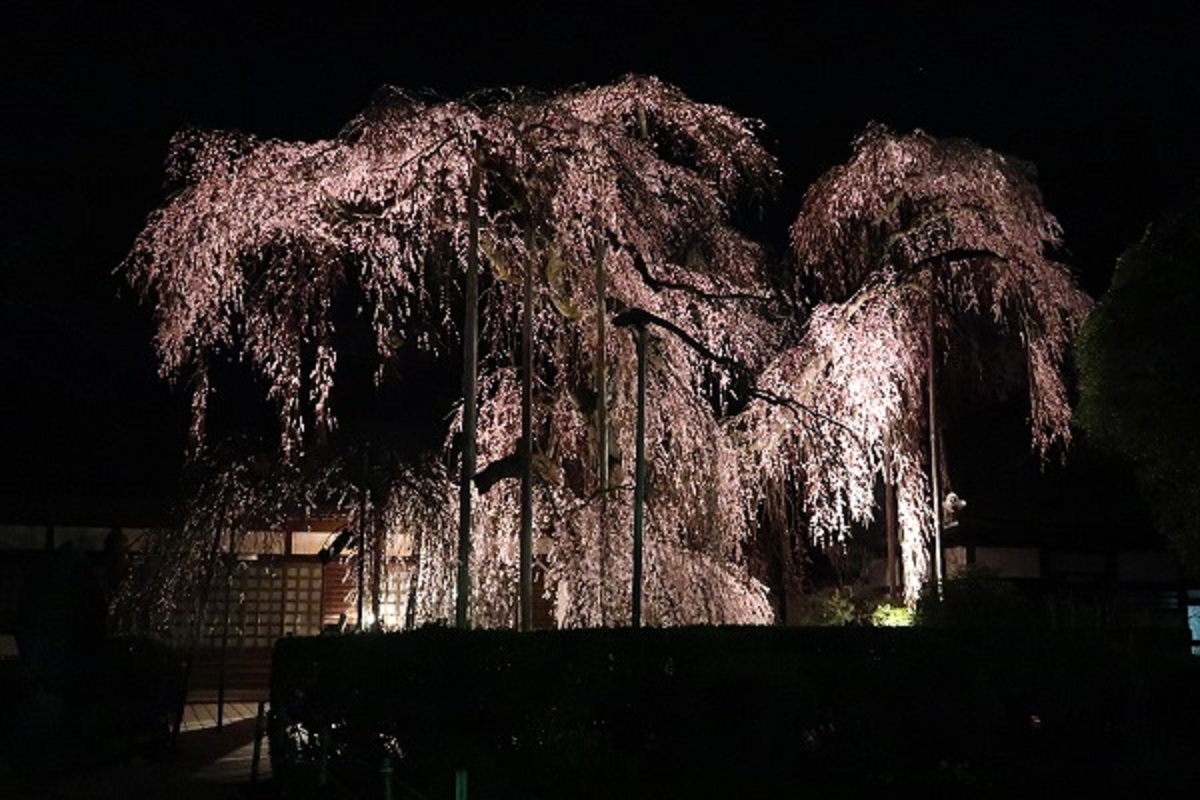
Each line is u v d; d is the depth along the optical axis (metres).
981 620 12.05
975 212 14.97
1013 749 8.23
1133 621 12.78
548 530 13.81
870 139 15.26
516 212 13.13
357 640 10.11
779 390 14.79
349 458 13.61
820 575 19.20
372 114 12.23
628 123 14.02
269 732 11.29
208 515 13.16
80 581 12.92
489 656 8.97
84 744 11.30
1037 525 18.70
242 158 12.40
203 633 16.84
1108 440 9.52
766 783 7.48
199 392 13.62
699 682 8.08
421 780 7.29
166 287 12.59
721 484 13.80
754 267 15.16
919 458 15.29
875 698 8.31
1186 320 8.51
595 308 14.11
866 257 15.73
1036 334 14.96
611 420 14.18
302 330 13.62
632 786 7.18
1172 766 7.61
